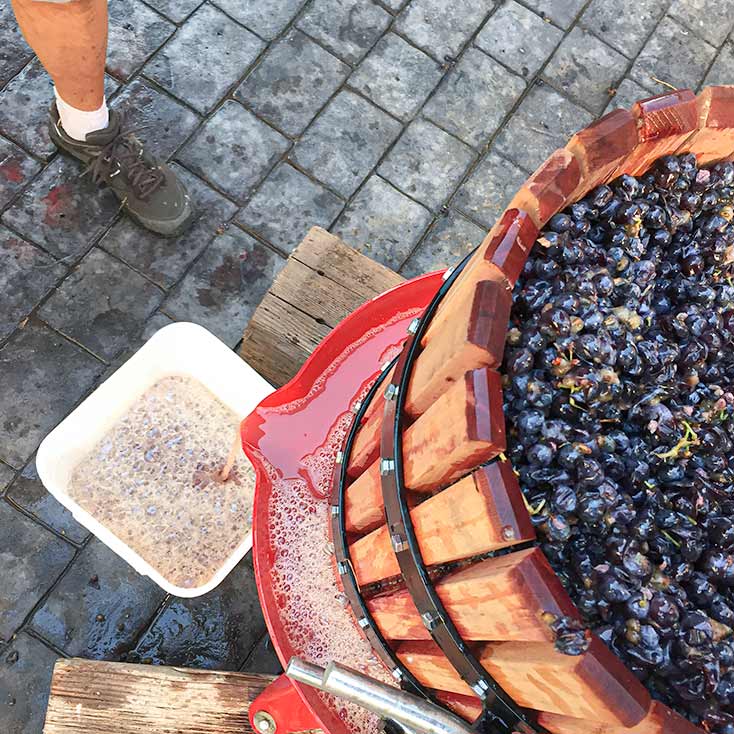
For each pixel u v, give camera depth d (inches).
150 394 72.8
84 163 89.3
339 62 100.7
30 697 73.8
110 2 97.2
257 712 55.9
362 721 46.3
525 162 101.3
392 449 36.0
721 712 28.7
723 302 36.7
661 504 32.0
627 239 35.7
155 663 76.4
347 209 95.2
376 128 99.0
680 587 30.7
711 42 111.8
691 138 35.4
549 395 31.2
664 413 32.6
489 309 28.9
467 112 102.0
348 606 48.6
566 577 30.3
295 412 53.9
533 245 34.5
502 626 28.5
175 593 60.8
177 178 88.2
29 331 84.2
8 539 77.4
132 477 70.7
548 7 108.5
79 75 72.8
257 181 94.2
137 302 87.2
